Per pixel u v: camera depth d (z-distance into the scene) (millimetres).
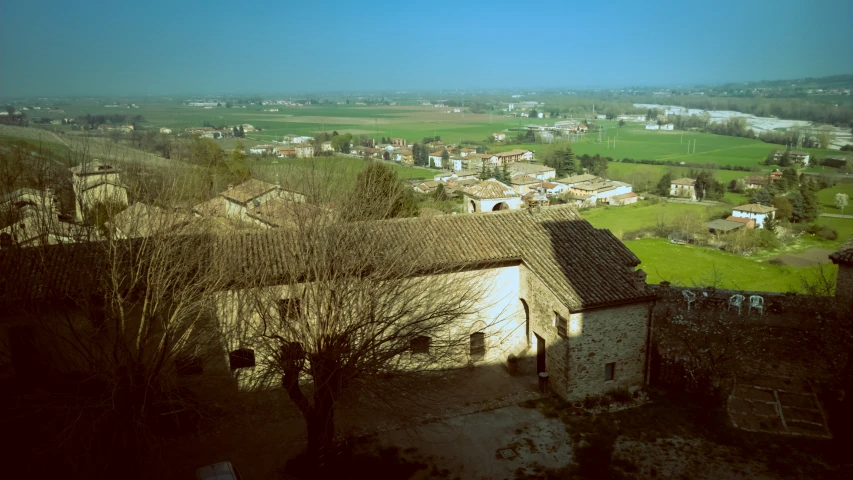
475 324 27375
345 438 22172
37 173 21109
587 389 24688
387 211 26281
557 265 26125
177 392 20406
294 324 20859
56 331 19766
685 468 20094
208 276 20188
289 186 25000
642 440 21859
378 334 19266
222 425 23000
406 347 20031
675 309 32281
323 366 18812
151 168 25922
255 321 21844
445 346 22953
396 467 20469
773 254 70375
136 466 18172
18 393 21281
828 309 30500
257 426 23016
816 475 19328
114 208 21453
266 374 20672
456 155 168000
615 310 24422
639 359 25375
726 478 19453
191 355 20938
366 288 19875
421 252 24828
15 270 19047
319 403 19062
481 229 28344
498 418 23594
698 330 29875
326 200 23031
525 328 28484
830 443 20953
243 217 30375
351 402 22781
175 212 21266
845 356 26078
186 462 20672
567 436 22266
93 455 18234
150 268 19156
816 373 25516
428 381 24938
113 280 18328
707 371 25484
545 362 26125
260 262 22578
